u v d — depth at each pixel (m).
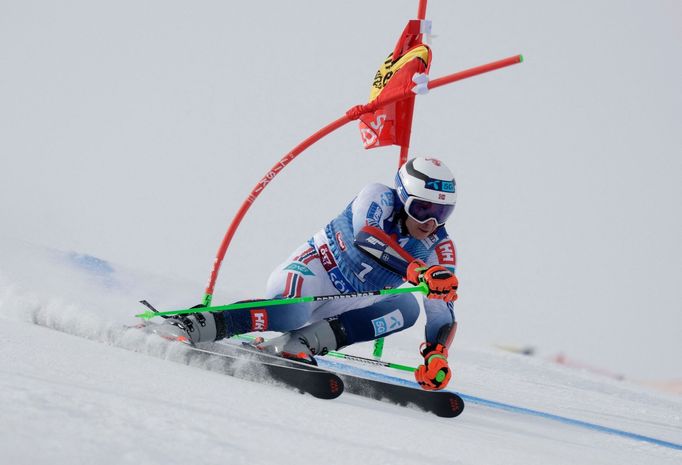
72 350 9.27
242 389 9.34
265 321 14.46
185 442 5.30
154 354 11.55
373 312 15.17
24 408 5.23
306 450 5.96
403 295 15.73
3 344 8.38
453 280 13.17
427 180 14.52
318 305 15.86
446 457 7.07
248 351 13.41
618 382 31.28
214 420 6.35
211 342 14.00
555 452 9.40
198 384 8.74
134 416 5.75
